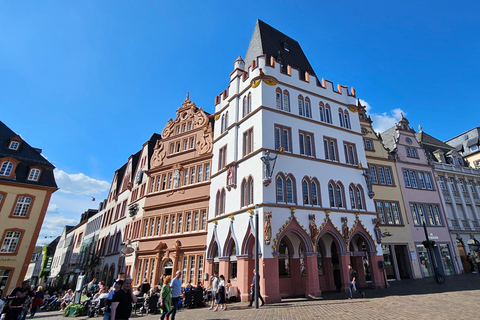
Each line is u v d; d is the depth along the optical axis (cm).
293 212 2169
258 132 2373
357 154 2833
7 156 3584
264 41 3102
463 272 3359
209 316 1477
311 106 2747
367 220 2548
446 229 3472
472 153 4472
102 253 4675
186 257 2880
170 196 3328
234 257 2302
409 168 3575
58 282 6662
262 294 1886
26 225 3438
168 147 3712
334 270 2609
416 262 3128
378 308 1414
